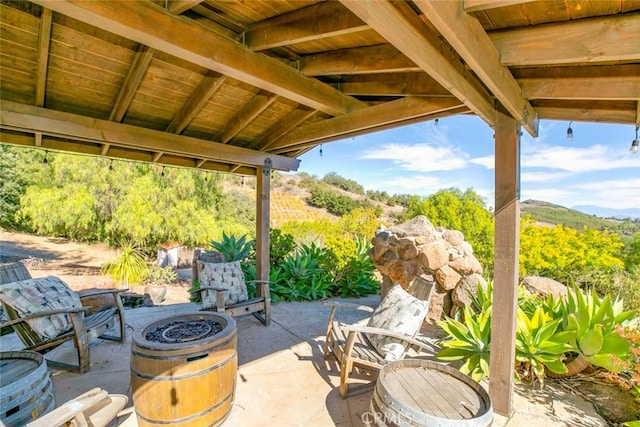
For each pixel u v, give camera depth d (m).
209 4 2.09
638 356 2.64
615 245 5.32
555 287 4.38
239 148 4.39
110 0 1.68
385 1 1.41
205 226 8.91
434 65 1.76
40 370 2.03
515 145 2.46
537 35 1.85
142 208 8.12
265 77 2.51
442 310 4.33
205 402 2.20
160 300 6.98
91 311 4.38
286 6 2.08
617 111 2.41
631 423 2.20
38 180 8.16
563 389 2.91
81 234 8.87
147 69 2.79
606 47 1.65
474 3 1.50
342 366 2.71
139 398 2.14
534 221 6.08
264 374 3.08
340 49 2.59
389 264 4.75
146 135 3.58
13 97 2.88
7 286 2.96
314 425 2.39
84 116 3.19
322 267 6.10
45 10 1.90
